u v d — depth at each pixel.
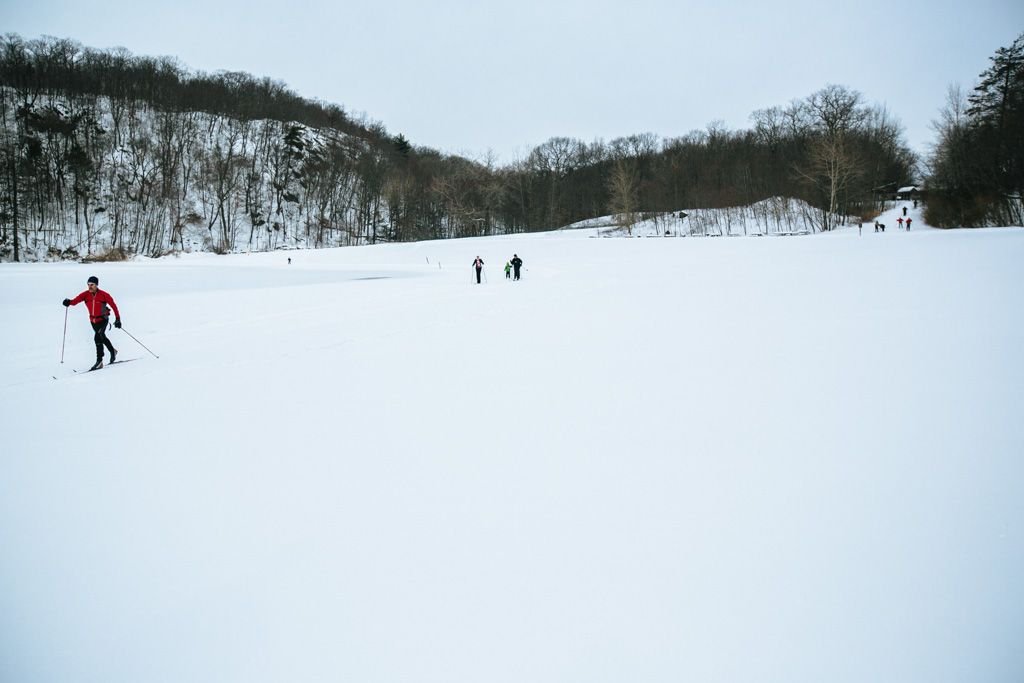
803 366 6.50
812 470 3.95
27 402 6.85
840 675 2.26
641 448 4.54
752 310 10.74
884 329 8.05
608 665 2.38
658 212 78.75
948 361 6.24
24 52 89.50
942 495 3.50
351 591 2.93
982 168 45.06
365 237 87.81
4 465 4.75
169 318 15.54
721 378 6.30
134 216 77.06
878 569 2.86
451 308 14.70
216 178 86.12
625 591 2.82
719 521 3.39
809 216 63.47
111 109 91.81
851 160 58.97
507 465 4.37
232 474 4.44
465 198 84.69
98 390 7.38
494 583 2.94
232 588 2.98
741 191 74.69
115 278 32.31
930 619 2.52
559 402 5.86
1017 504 3.34
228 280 30.78
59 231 70.50
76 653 2.54
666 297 13.73
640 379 6.50
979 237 27.23
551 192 88.50
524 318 11.97
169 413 6.18
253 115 106.81
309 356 9.07
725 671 2.32
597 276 23.28
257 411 6.12
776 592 2.75
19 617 2.79
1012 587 2.66
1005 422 4.50
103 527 3.66
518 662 2.42
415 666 2.42
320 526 3.58
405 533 3.46
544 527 3.45
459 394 6.37
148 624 2.72
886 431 4.52
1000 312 8.58
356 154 104.56
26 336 13.27
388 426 5.41
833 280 14.41
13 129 78.19
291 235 84.88
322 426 5.50
